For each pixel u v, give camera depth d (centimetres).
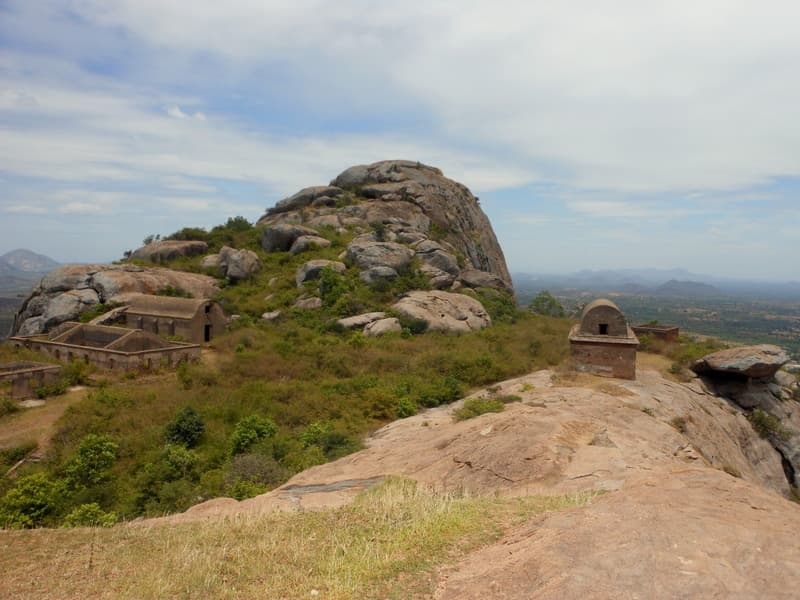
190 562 721
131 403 2353
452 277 4741
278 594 609
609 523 515
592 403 1681
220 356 3194
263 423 2052
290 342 3262
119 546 810
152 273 4241
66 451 1967
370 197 6381
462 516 734
